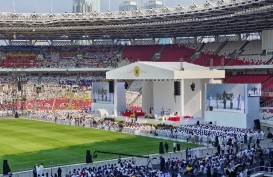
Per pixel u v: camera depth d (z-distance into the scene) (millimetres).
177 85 90938
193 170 46406
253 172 46750
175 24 116438
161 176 41750
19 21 120938
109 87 106438
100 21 120250
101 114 105688
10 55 145625
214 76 93562
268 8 88312
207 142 65688
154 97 102688
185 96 96125
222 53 130000
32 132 80875
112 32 137000
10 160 55125
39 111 117875
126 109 111938
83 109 121375
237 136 65125
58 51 152375
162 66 92625
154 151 60312
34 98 129500
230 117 81562
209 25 115312
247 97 78688
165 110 99750
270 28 116438
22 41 159750
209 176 44156
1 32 138125
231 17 100688
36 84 138250
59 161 54219
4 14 119562
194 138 67188
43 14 121062
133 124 84125
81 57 148750
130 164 44719
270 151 55344
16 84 134000
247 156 51156
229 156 49719
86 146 65062
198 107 94125
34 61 144750
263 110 93500
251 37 133875
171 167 48844
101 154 58781
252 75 117500
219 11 97438
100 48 154125
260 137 68875
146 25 121375
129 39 155500
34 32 138625
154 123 87750
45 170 48969
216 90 84000
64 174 46906
